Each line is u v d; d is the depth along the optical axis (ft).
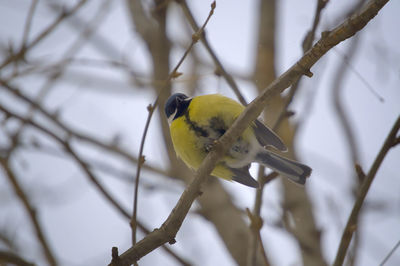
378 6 14.79
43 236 27.35
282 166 23.99
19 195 28.02
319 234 27.96
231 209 29.76
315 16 21.76
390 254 18.51
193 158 24.17
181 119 23.53
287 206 29.40
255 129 23.38
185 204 17.63
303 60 16.34
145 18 30.86
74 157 25.48
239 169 24.75
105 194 24.44
